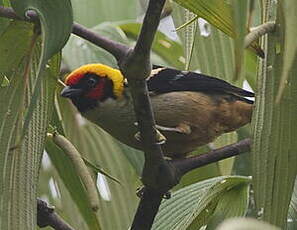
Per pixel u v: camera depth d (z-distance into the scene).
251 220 3.23
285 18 3.22
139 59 4.94
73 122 9.25
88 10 9.02
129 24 9.16
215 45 7.27
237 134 10.02
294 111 4.75
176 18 7.09
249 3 3.40
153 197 6.27
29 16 4.55
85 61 8.74
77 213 8.98
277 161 4.83
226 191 6.61
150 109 5.48
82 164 6.21
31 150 5.08
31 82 5.12
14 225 4.95
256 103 4.93
